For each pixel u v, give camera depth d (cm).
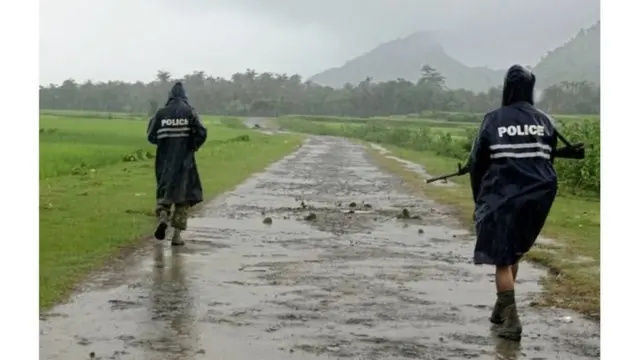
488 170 613
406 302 716
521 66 623
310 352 561
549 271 879
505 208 595
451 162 3172
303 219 1300
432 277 832
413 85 13062
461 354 563
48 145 3194
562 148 632
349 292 752
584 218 1355
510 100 619
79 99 12494
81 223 1120
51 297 698
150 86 13462
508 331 601
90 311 659
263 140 4797
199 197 991
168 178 973
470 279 824
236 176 2139
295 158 3238
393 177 2325
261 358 545
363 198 1686
